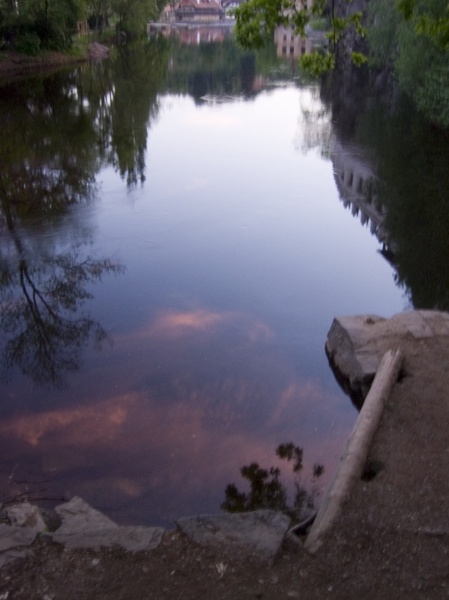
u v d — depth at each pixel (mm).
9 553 4301
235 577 4172
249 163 19281
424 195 16797
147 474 5988
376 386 6512
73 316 9398
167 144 21297
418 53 25703
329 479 5969
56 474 5957
